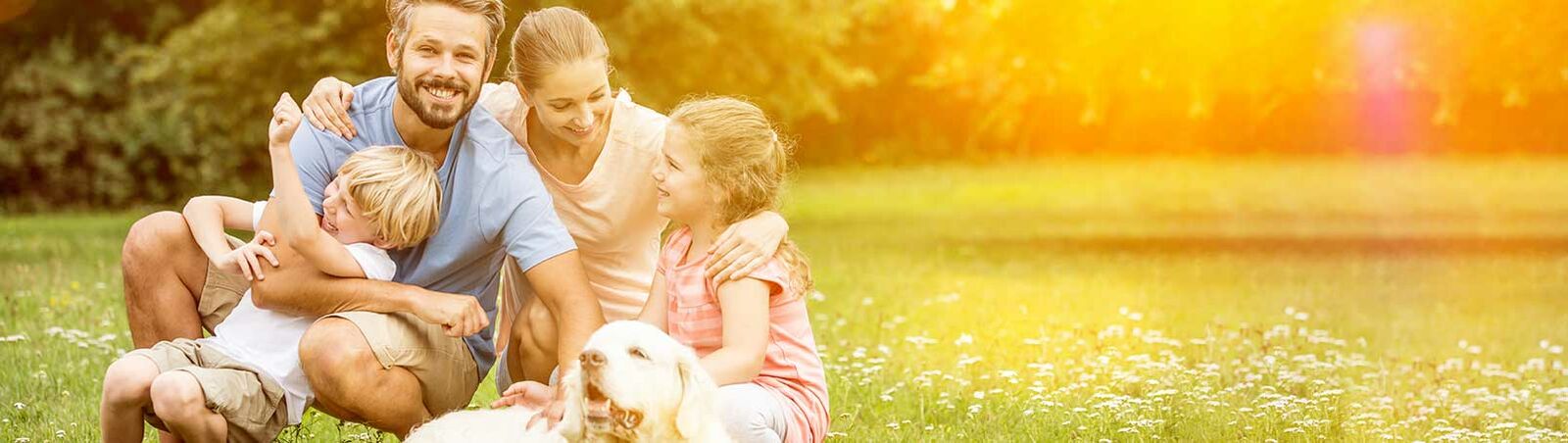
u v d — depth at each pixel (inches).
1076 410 228.5
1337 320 360.2
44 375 244.7
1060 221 755.4
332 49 697.0
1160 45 605.3
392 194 168.1
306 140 176.7
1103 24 610.9
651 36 684.7
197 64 714.8
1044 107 1246.9
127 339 281.3
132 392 160.1
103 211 810.8
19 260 464.4
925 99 1349.7
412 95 169.9
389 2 173.2
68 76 809.5
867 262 512.7
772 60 738.8
